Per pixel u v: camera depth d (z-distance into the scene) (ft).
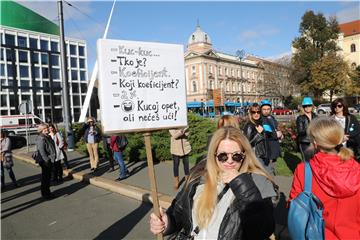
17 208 25.53
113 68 9.98
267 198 7.09
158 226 8.59
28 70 216.54
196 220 7.68
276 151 19.95
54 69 232.32
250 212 6.91
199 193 7.95
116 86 10.01
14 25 141.18
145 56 10.49
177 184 26.96
